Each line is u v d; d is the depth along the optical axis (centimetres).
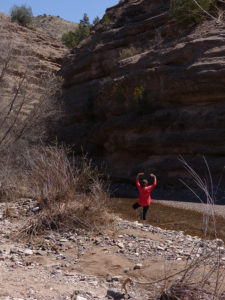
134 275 436
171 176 2039
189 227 993
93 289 373
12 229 681
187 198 1627
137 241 626
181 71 2105
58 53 4816
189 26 2433
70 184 798
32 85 1625
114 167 2481
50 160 873
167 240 646
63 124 3325
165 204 1532
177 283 337
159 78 2302
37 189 841
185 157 2025
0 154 1334
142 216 904
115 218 801
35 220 700
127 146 2403
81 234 653
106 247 580
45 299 305
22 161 1288
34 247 578
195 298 312
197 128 2003
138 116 2362
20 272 408
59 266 479
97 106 3083
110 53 3291
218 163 1834
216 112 1944
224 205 1341
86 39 3972
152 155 2245
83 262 502
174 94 2161
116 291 353
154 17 2967
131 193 1944
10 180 1136
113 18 3784
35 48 1920
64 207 732
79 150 3052
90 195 798
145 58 2561
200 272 375
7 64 1573
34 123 1560
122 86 2630
